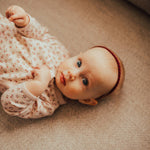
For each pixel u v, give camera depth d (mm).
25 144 938
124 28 1181
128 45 1145
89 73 828
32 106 889
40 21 1157
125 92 1053
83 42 1145
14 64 874
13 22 946
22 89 806
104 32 1170
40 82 823
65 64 878
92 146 960
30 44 930
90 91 859
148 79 1079
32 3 1181
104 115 1021
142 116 1016
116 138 977
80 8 1214
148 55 1128
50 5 1197
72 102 1038
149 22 1193
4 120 960
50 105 929
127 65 1100
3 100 823
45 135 965
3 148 918
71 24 1176
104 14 1210
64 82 847
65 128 987
